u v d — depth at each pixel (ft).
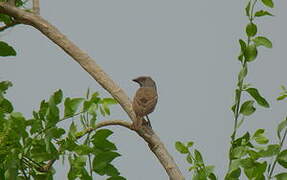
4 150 33.40
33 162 34.19
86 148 33.53
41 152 33.73
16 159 32.78
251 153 34.19
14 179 32.42
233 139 35.47
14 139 33.45
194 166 35.27
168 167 35.60
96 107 34.71
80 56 39.37
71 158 33.65
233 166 33.86
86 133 34.91
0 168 33.37
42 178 34.22
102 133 34.55
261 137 35.12
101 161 34.32
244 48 36.37
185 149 35.76
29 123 33.68
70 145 33.50
